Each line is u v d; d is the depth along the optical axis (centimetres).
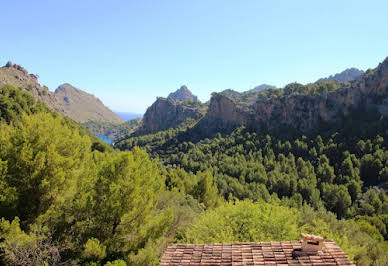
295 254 686
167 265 693
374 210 4575
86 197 1236
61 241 1136
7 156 1169
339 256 675
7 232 930
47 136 1266
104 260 1160
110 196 1239
